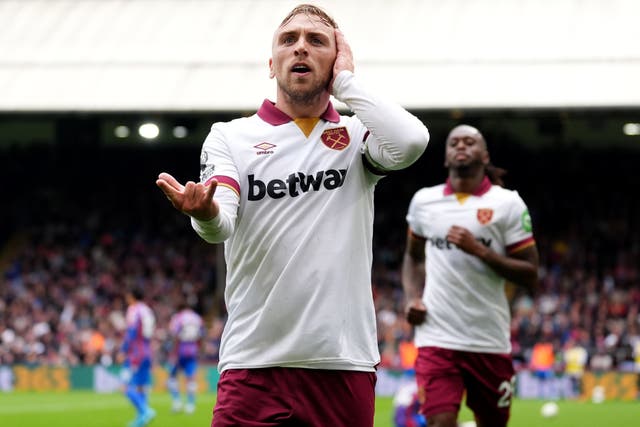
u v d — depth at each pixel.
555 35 29.36
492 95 27.12
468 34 29.91
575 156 37.38
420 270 9.34
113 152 40.00
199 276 36.38
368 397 4.90
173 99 28.67
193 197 4.36
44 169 40.03
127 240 38.16
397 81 28.03
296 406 4.78
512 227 8.76
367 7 31.77
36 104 29.03
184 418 18.72
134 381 16.97
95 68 30.52
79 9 33.94
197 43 31.23
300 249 4.75
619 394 25.03
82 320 33.03
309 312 4.75
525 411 19.64
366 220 4.94
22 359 31.58
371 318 4.95
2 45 32.16
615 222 36.25
